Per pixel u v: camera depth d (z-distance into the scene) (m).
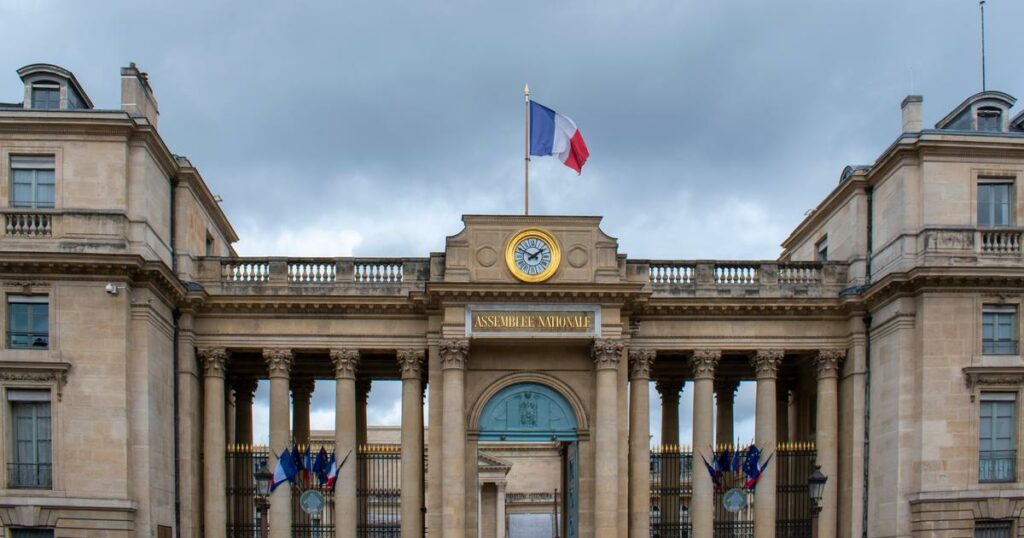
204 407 49.91
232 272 50.78
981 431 46.28
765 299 51.00
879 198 50.34
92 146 44.72
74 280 43.50
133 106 45.75
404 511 49.59
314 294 49.94
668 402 58.72
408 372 50.44
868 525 49.34
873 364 49.91
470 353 50.06
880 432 48.75
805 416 56.78
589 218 49.25
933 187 47.28
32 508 42.25
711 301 50.81
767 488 50.62
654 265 51.50
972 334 46.28
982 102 49.66
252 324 50.28
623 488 48.97
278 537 48.62
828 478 50.75
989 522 45.59
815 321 51.72
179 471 48.09
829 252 55.69
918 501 45.50
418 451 50.16
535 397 50.22
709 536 50.25
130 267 43.38
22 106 47.06
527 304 48.53
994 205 48.06
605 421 48.09
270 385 50.09
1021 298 46.50
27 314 43.62
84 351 43.31
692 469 51.66
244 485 51.47
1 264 42.88
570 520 51.91
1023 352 46.25
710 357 51.31
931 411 45.88
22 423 43.38
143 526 43.50
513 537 95.69
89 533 42.44
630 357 51.06
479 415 49.78
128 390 43.56
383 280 50.91
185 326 49.03
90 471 42.78
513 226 49.12
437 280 48.50
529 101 52.59
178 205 49.50
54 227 44.03
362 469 53.34
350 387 50.28
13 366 42.69
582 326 48.62
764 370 51.41
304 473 51.56
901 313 47.06
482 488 88.00
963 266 45.91
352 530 49.34
